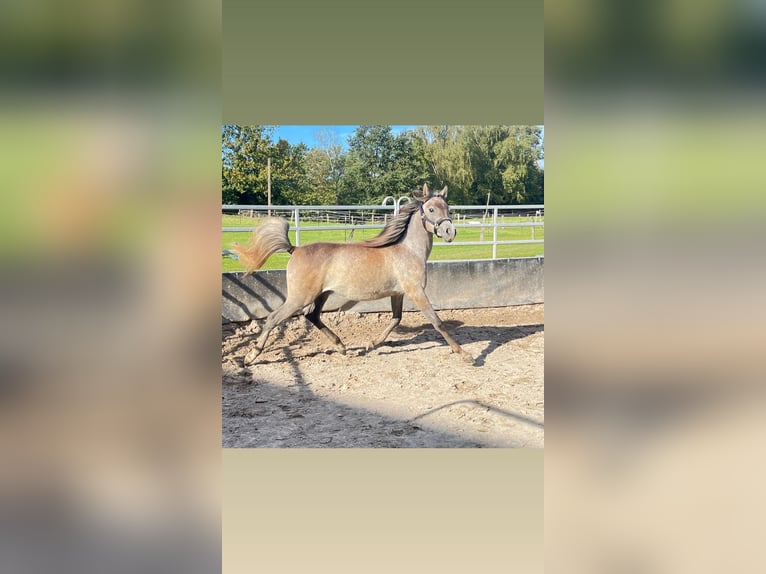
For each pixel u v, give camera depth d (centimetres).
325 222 1022
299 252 491
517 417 386
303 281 489
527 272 704
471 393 438
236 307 598
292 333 595
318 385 460
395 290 502
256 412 399
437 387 452
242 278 597
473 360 516
